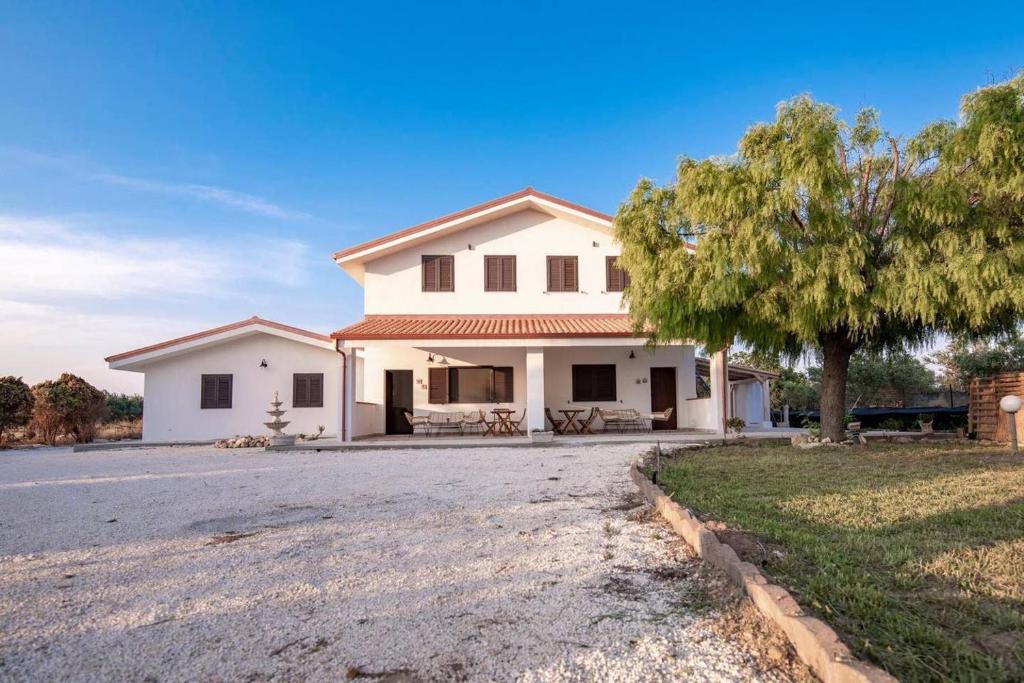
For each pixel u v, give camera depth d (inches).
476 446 553.0
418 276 736.3
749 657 112.7
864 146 440.8
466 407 717.3
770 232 410.0
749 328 486.3
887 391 961.5
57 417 796.0
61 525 241.8
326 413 729.6
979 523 199.2
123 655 120.3
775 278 432.1
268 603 147.4
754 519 210.5
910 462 363.6
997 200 384.5
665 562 172.4
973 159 389.7
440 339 599.2
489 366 721.6
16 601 152.7
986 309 375.9
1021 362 725.9
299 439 677.9
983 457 384.2
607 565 171.0
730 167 443.8
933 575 146.9
